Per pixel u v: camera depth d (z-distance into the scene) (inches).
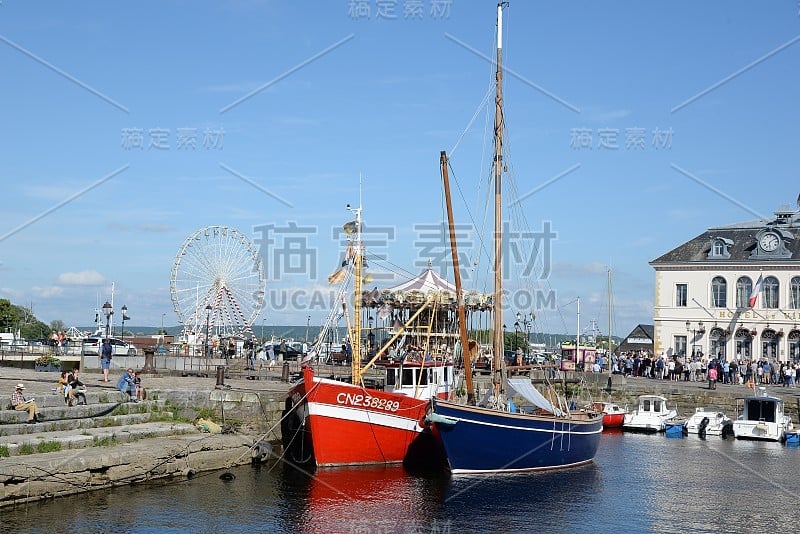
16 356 2251.5
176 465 1192.2
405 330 1507.1
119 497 1064.2
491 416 1274.6
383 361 1513.3
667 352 2987.2
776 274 2859.3
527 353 1994.3
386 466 1334.9
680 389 2164.1
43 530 912.3
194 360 2174.0
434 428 1245.1
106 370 1595.7
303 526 991.6
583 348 2635.3
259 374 1988.2
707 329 2938.0
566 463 1400.1
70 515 971.9
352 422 1304.1
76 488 1051.9
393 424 1342.3
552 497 1174.3
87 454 1085.8
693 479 1333.7
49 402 1232.2
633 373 2645.2
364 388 1317.7
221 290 2719.0
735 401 2098.9
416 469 1318.9
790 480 1334.9
